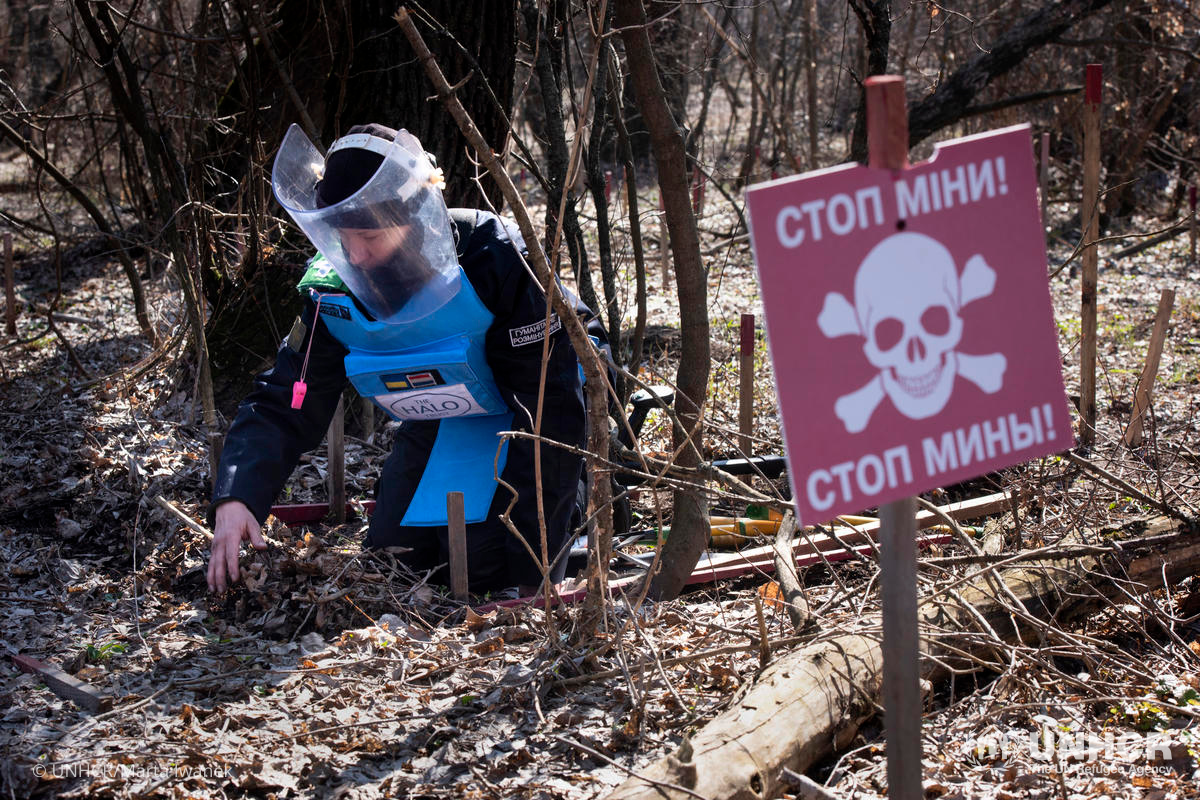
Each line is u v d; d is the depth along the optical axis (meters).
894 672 2.07
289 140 3.65
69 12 6.20
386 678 3.18
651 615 3.56
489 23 5.91
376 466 5.55
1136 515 4.16
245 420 3.70
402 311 3.55
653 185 15.20
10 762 2.67
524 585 3.91
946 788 2.63
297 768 2.69
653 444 5.66
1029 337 2.12
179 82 8.23
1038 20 9.91
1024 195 2.09
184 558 4.21
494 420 4.16
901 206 1.97
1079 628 3.59
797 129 17.33
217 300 6.48
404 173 3.29
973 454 2.09
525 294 3.64
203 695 3.13
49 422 5.79
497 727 2.87
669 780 2.36
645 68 3.52
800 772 2.63
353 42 5.82
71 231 11.45
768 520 4.77
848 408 1.96
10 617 3.75
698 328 3.87
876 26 5.05
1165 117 15.25
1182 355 7.96
